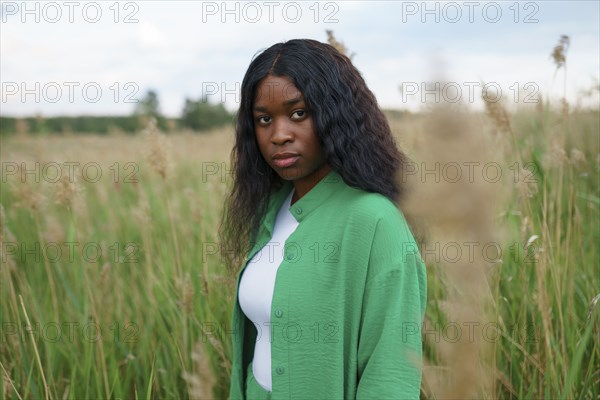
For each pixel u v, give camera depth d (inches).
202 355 44.1
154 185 161.0
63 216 140.8
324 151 47.8
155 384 87.8
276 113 47.6
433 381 15.0
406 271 43.4
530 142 104.7
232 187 64.2
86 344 90.1
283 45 48.9
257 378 53.5
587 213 106.0
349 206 46.8
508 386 71.8
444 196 12.2
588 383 72.1
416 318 42.9
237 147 57.4
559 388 71.9
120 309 104.3
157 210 148.0
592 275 88.4
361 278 44.4
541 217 96.6
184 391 86.7
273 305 48.0
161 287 103.2
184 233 128.8
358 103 48.6
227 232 67.9
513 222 89.3
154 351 88.7
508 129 86.0
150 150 100.0
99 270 117.3
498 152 89.4
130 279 119.3
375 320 43.2
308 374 46.2
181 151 239.6
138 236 139.6
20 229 134.9
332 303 45.6
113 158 214.1
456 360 13.6
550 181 93.9
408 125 85.1
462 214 12.2
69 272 120.8
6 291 100.8
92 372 89.9
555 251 90.4
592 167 115.3
